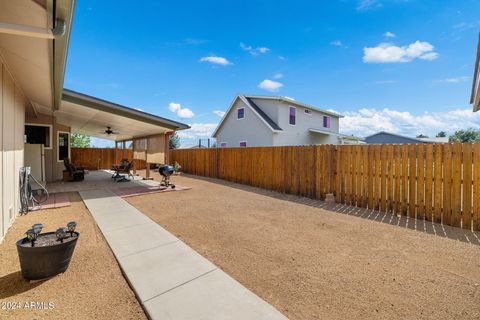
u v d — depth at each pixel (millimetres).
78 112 8672
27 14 2535
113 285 2480
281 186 8172
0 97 3709
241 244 3602
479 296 2311
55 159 10648
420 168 4910
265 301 2213
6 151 4043
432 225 4547
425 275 2703
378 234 4055
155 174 14156
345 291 2395
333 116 21594
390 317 2018
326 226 4488
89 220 4770
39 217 4910
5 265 2832
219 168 11750
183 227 4383
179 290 2352
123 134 13414
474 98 7887
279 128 16281
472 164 4262
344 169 6328
